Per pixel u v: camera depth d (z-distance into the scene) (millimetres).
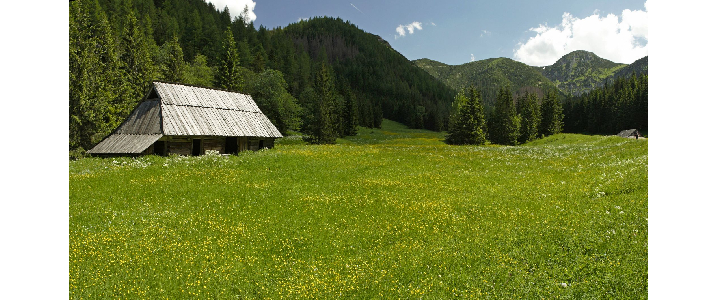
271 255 11930
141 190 19203
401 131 167750
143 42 63375
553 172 26797
